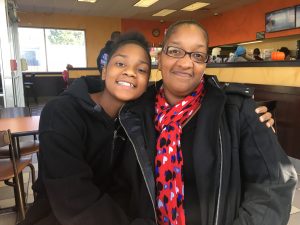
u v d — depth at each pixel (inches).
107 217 34.9
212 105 39.6
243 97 41.0
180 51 41.3
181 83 41.5
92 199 35.4
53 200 35.3
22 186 84.1
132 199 42.6
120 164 45.6
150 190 39.6
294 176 38.2
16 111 112.0
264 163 37.7
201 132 38.9
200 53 41.3
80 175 35.7
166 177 39.7
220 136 38.1
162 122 41.9
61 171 35.4
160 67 44.8
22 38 395.9
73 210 34.5
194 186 39.9
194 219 39.5
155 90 47.8
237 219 37.3
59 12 399.5
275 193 36.5
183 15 418.6
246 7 352.8
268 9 317.7
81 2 338.0
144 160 40.3
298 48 266.7
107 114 43.1
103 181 45.6
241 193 40.8
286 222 36.4
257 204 36.7
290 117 119.5
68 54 426.9
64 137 36.4
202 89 43.6
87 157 41.8
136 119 43.1
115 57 43.2
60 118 37.4
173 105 44.2
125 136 44.9
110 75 43.1
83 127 39.9
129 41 44.0
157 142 41.4
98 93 47.6
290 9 284.8
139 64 43.3
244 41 361.1
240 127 39.3
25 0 321.7
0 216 85.7
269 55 222.1
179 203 39.6
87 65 438.0
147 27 463.2
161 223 40.6
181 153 40.1
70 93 40.3
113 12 399.2
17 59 186.7
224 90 41.8
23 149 97.0
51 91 410.0
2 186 109.2
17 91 173.6
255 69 137.3
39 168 38.9
